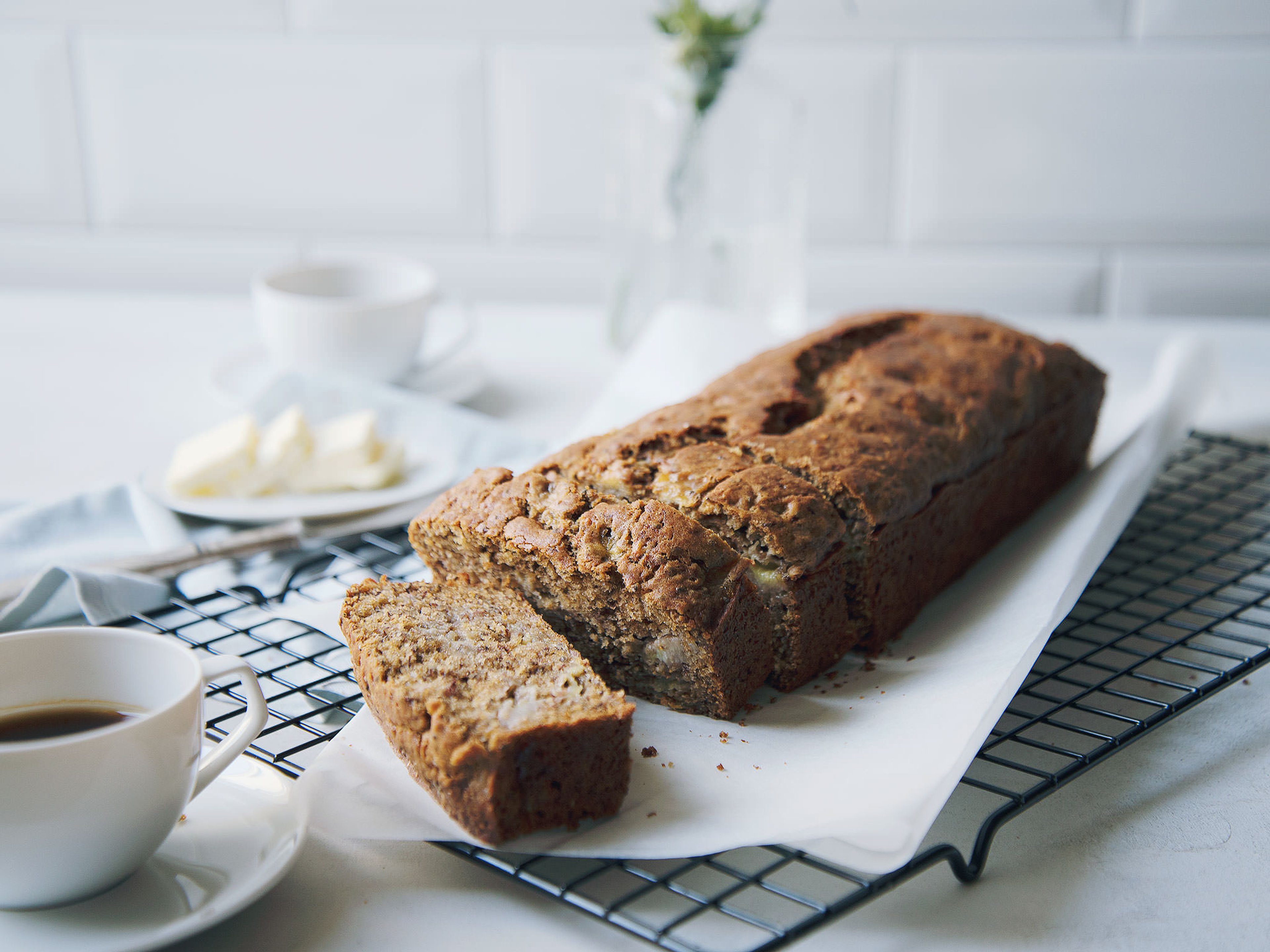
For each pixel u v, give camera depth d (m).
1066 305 2.76
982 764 1.01
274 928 0.81
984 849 0.85
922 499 1.23
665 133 1.95
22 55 2.69
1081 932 0.81
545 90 2.68
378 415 1.73
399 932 0.81
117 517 1.48
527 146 2.73
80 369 2.15
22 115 2.74
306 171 2.78
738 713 1.07
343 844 0.91
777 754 0.99
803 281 2.13
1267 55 2.52
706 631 1.02
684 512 1.14
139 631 0.85
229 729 1.02
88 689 0.85
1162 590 1.30
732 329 1.87
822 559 1.12
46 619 1.23
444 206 2.79
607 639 1.10
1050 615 1.16
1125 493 1.46
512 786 0.86
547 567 1.10
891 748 0.96
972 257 2.74
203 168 2.79
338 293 2.04
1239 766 1.01
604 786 0.89
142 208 2.82
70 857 0.74
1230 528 1.46
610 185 2.06
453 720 0.87
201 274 2.87
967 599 1.29
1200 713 1.09
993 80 2.60
